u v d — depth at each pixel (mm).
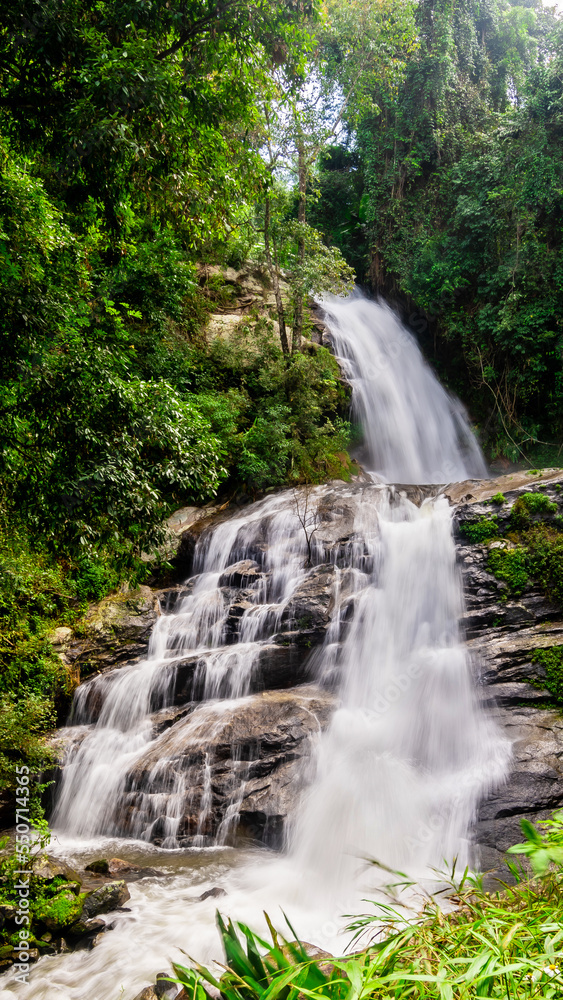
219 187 8516
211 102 7598
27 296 6082
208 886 6742
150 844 8219
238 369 17250
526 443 18938
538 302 18125
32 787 8312
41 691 9820
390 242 22109
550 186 17297
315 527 12516
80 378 6004
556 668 8367
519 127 17938
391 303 22844
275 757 8352
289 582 11617
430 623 10008
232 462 15586
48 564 11062
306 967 1848
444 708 8477
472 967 1786
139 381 6723
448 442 20688
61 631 11172
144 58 6113
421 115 21500
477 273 20016
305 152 17766
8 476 6344
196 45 7359
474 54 23281
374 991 1828
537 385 18625
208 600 12180
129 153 6449
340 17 17125
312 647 10234
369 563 11203
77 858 7707
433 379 21703
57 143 6402
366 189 23859
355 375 19484
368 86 18938
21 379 6031
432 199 21391
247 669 10078
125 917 6031
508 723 8000
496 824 6719
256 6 7418
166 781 8555
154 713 10188
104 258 13227
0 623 10141
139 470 6332
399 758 8047
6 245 6441
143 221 13602
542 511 10016
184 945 5562
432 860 6648
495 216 18797
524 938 2055
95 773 9203
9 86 6434
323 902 6234
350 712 9047
